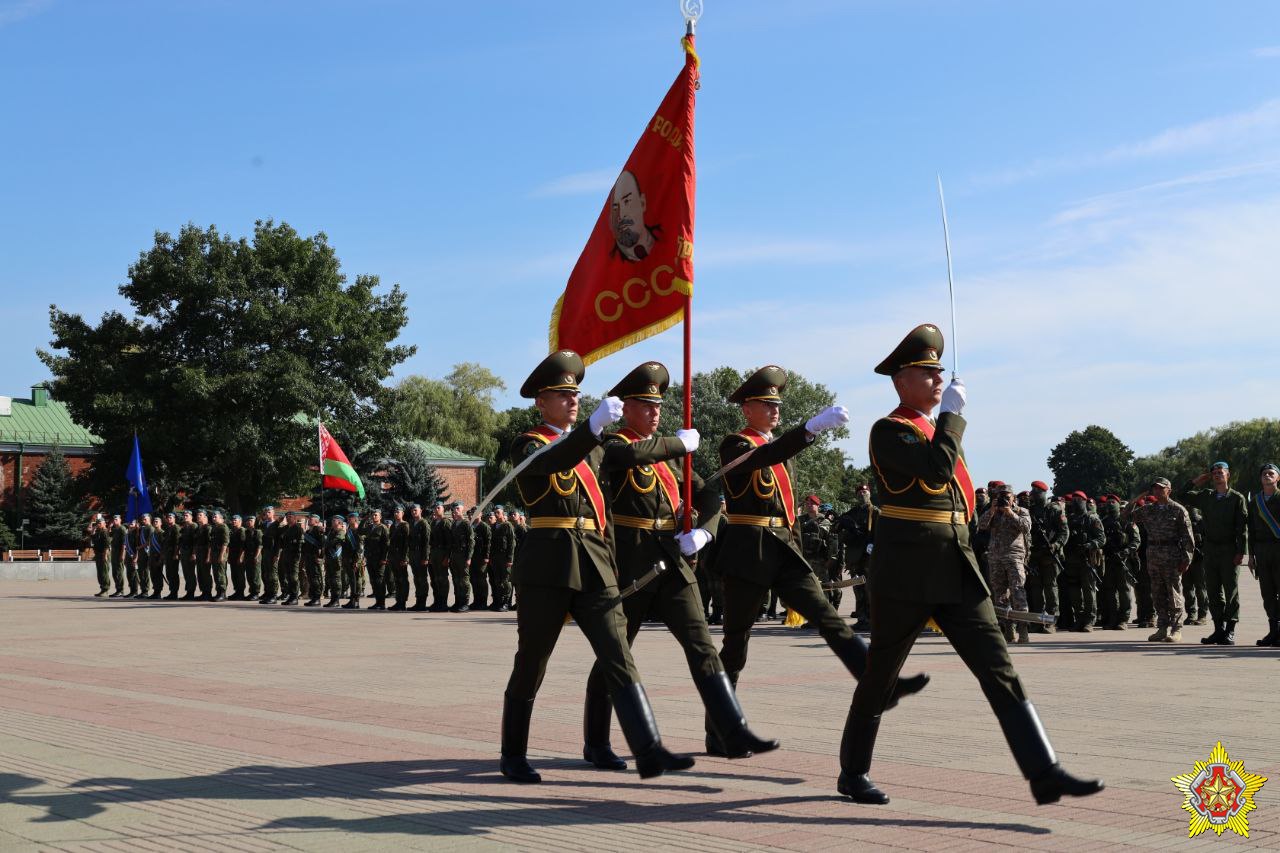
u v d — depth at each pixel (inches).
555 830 238.4
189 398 1967.3
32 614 991.0
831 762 311.0
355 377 2114.9
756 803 263.4
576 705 423.5
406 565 1031.6
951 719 377.7
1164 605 663.1
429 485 2137.1
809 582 317.1
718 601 837.2
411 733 362.9
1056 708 397.7
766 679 488.1
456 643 687.7
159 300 2057.1
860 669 310.2
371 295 2206.0
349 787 281.9
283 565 1151.6
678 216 331.9
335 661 585.0
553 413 301.0
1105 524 789.9
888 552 257.8
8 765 308.7
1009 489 666.2
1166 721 369.4
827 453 3201.3
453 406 3193.9
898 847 223.1
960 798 265.7
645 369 319.3
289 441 2054.6
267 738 353.4
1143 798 263.3
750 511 321.1
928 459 251.6
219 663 577.6
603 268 342.3
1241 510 642.2
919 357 264.1
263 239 2122.3
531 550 289.0
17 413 2701.8
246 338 2069.4
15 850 222.5
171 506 2197.3
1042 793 242.2
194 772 299.7
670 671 520.4
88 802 264.1
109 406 1947.6
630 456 291.6
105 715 401.4
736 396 331.0
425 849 223.0
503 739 292.8
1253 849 220.2
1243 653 596.7
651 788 281.1
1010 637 661.9
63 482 2458.2
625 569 302.7
